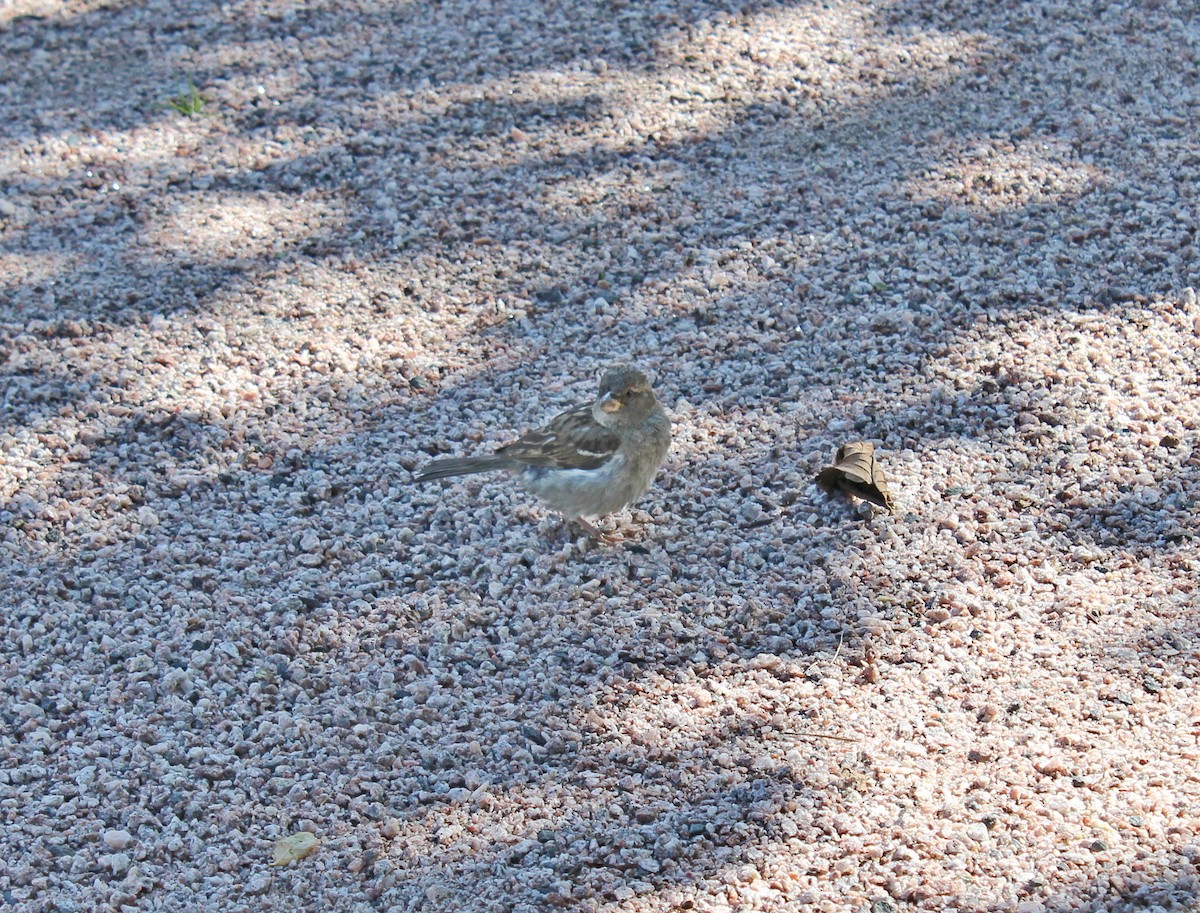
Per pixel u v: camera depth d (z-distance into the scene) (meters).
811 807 6.25
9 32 13.90
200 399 9.36
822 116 11.74
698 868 5.99
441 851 6.23
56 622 7.73
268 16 13.98
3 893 6.16
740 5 13.46
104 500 8.57
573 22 13.38
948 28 12.84
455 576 8.00
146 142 12.02
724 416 8.98
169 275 10.50
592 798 6.44
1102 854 5.81
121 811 6.57
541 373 9.45
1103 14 12.87
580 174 11.27
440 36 13.31
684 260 10.34
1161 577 7.42
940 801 6.19
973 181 10.83
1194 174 10.72
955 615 7.34
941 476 8.32
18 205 11.30
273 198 11.27
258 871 6.20
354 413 9.23
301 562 8.09
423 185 11.27
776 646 7.28
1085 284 9.76
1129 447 8.36
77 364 9.70
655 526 8.25
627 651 7.35
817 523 8.13
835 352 9.41
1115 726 6.50
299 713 7.09
